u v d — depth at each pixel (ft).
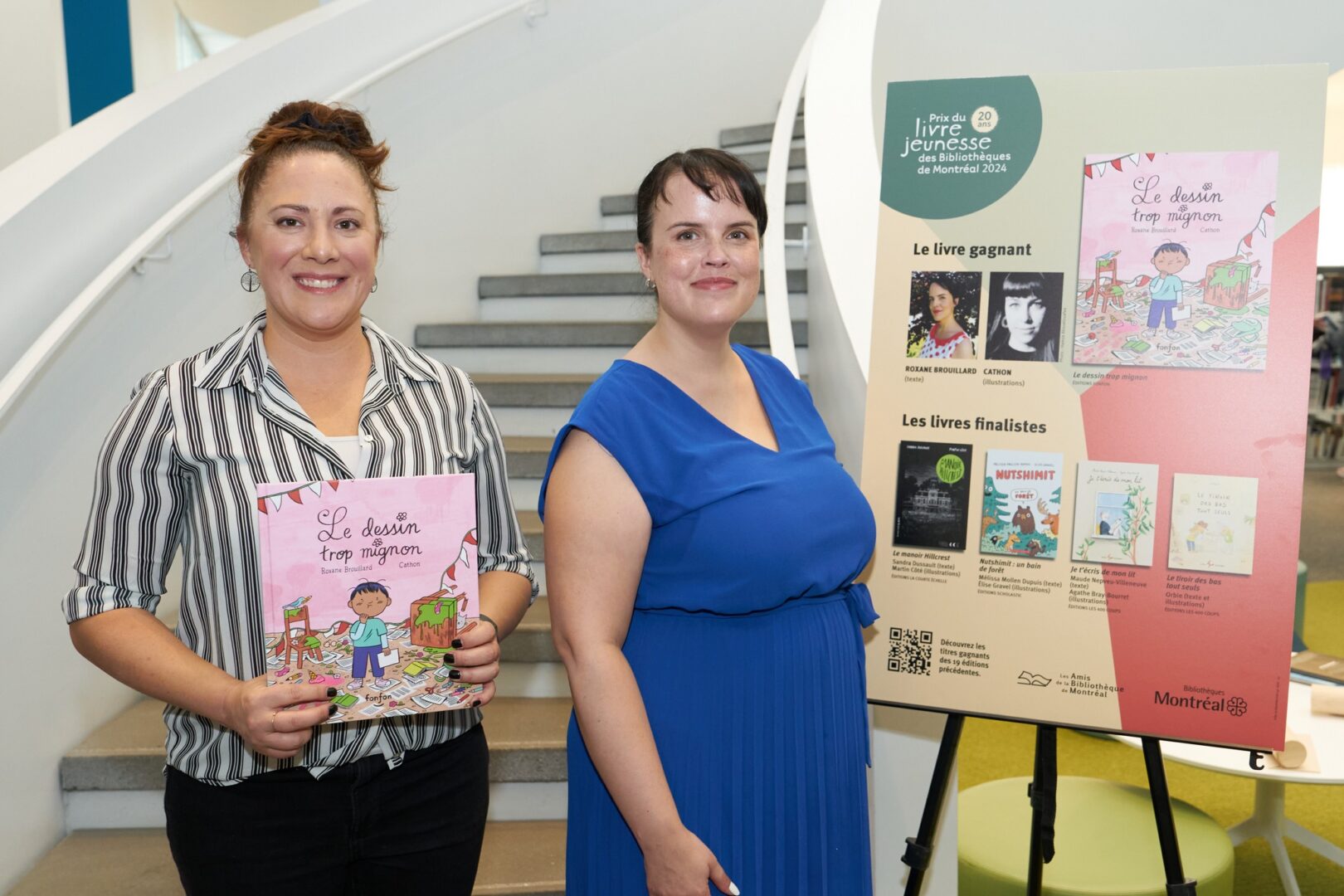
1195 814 7.68
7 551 6.48
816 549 4.52
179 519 4.15
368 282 4.21
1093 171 5.21
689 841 4.15
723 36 15.94
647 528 4.34
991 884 6.95
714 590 4.38
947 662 5.35
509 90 13.30
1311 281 4.93
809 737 4.58
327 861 4.31
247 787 4.16
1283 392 4.95
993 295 5.32
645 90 15.20
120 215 7.29
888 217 5.51
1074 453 5.19
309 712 3.76
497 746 7.43
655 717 4.45
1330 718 7.95
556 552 4.35
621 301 12.71
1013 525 5.26
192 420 3.98
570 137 14.37
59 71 13.60
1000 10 10.05
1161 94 5.15
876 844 6.48
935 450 5.38
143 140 7.61
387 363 4.46
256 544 4.01
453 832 4.56
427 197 12.10
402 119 11.59
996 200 5.34
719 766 4.46
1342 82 10.57
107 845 7.07
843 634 4.80
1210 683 4.99
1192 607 5.03
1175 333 5.09
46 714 6.97
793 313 11.50
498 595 4.62
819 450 4.86
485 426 4.75
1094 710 5.13
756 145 15.25
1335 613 17.34
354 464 4.20
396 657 4.01
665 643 4.48
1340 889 9.12
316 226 4.00
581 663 4.24
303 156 4.04
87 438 7.12
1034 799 5.87
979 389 5.34
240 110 8.76
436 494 4.03
